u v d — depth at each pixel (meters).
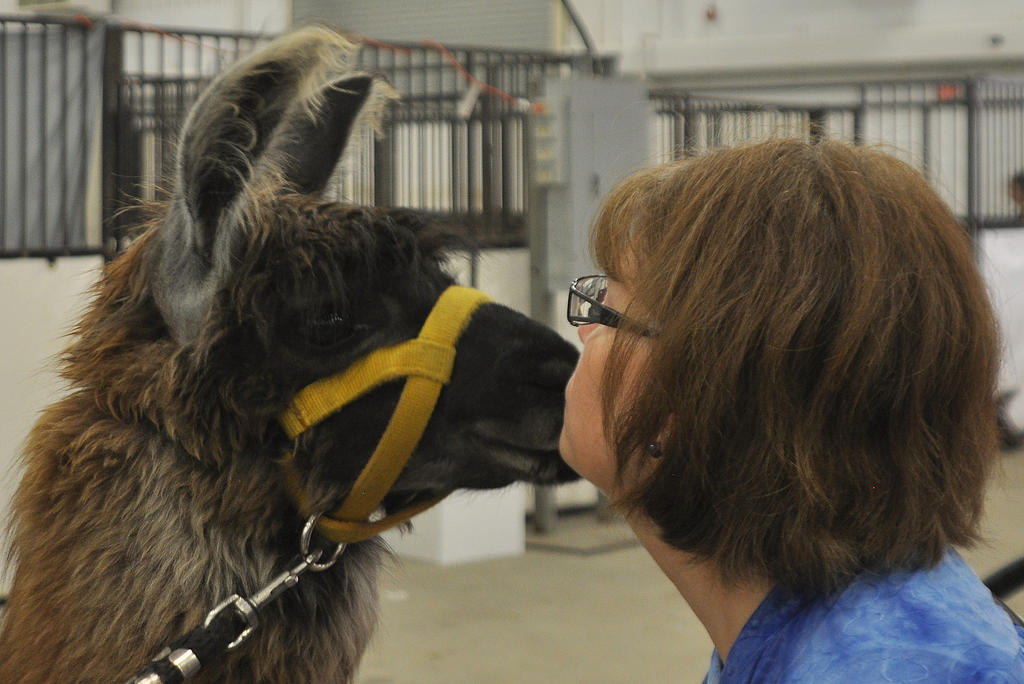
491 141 7.04
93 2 11.82
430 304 2.04
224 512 1.94
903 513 1.12
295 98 1.92
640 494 1.22
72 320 2.86
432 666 4.79
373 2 12.05
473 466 2.09
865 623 1.08
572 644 5.10
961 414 1.16
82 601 1.88
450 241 2.16
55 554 1.93
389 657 4.90
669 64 13.41
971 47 12.21
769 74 13.16
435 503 2.18
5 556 2.12
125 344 2.01
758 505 1.14
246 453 1.95
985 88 10.27
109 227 5.48
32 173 5.61
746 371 1.13
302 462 1.97
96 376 2.00
